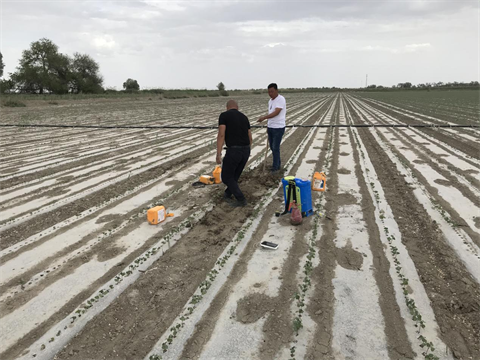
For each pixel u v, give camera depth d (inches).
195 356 106.0
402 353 104.8
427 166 323.0
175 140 495.5
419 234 180.5
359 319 119.7
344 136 514.3
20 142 493.0
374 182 274.7
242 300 131.6
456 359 102.2
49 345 112.3
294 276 146.5
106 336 116.2
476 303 124.9
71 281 147.7
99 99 1507.1
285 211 208.2
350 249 166.7
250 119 768.9
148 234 190.4
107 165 351.3
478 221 195.5
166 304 131.3
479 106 1114.1
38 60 2027.6
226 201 234.5
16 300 135.9
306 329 116.0
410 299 128.7
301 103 1510.8
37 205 240.1
